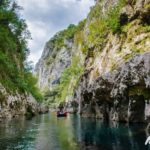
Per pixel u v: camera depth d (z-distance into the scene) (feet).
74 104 344.49
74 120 198.49
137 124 139.74
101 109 184.44
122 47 161.89
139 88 129.29
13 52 282.15
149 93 123.54
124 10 176.45
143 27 157.28
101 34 223.10
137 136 104.22
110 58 170.19
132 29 163.22
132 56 135.64
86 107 228.43
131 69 131.85
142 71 123.65
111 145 89.51
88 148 86.63
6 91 202.18
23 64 321.73
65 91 481.05
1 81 203.82
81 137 108.68
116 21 180.45
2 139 103.50
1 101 185.98
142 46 142.20
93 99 193.36
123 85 137.90
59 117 238.27
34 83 353.31
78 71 389.19
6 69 233.55
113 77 148.66
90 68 210.38
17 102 220.64
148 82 115.96
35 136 111.65
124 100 144.97
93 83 182.80
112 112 165.99
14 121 172.86
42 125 157.17
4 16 269.03
